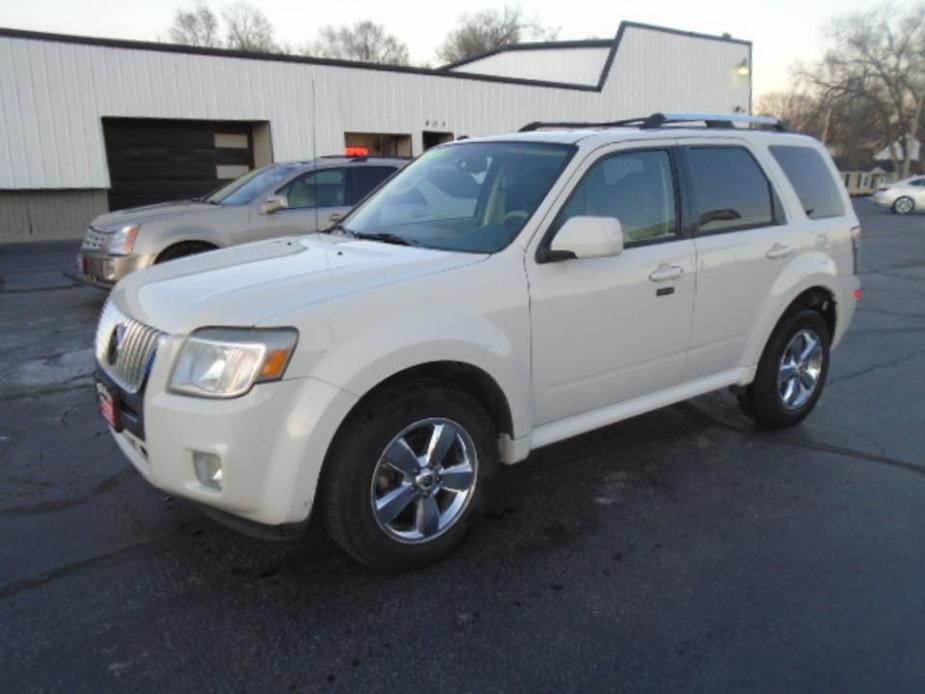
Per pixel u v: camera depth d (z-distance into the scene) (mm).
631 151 3789
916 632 2725
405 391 2930
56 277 11406
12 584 3008
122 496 3807
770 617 2818
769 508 3727
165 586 3004
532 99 25844
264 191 8352
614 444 4574
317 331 2688
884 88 53656
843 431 4820
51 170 17469
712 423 4945
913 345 7281
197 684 2447
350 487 2832
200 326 2682
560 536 3439
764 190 4426
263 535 2785
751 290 4281
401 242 3637
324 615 2820
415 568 3115
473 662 2564
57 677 2469
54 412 5086
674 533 3469
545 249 3352
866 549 3328
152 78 18359
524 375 3309
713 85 32625
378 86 21953
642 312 3730
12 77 16656
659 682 2467
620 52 28516
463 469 3166
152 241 7688
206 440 2609
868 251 16031
